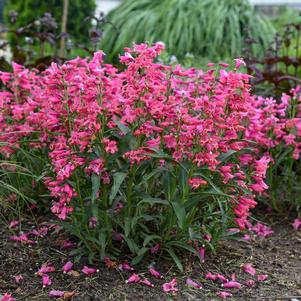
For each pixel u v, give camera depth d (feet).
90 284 9.59
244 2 26.66
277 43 18.97
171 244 10.30
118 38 24.35
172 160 9.20
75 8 28.30
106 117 9.35
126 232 9.34
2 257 10.43
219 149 9.82
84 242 10.01
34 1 28.27
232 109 9.70
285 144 13.30
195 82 10.90
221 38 24.21
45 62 15.57
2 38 36.55
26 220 12.07
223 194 9.25
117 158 9.57
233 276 10.19
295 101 13.55
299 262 11.27
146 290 9.51
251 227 12.86
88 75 9.29
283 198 14.33
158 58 18.74
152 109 8.91
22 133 11.33
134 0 26.76
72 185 9.41
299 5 57.93
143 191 10.15
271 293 9.78
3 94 11.82
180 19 24.39
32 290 9.39
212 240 10.57
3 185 10.45
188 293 9.52
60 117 9.91
